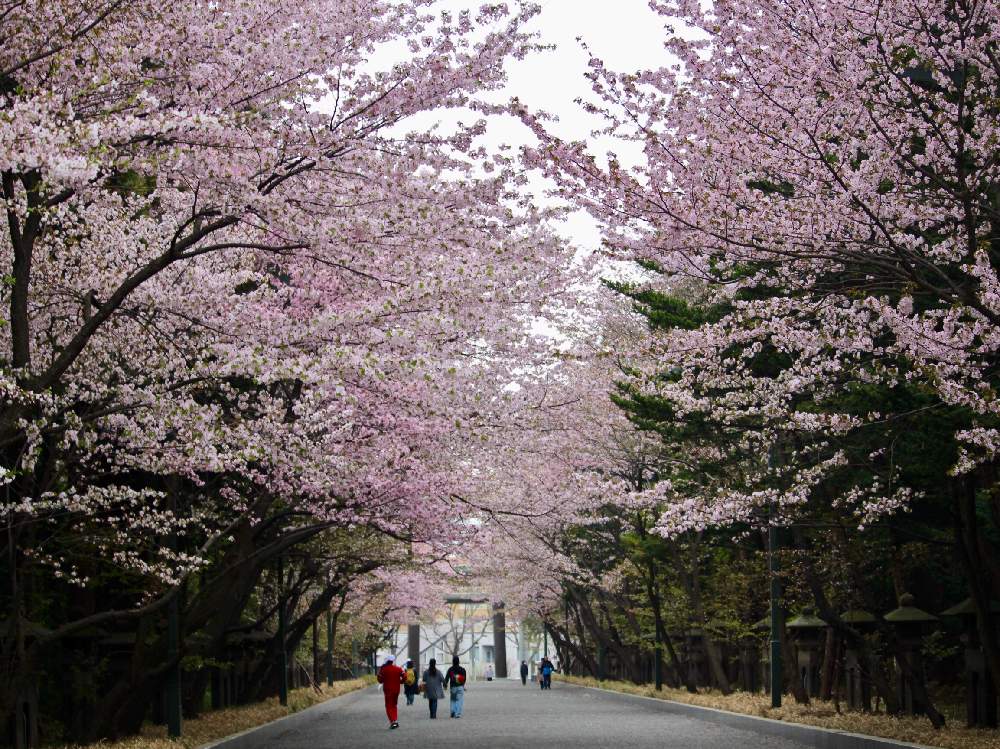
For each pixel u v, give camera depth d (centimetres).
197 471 2059
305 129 1298
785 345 1433
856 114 1341
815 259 1427
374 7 1361
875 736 1770
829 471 1711
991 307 1156
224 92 1277
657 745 2033
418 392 1686
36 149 861
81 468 1723
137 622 2256
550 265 1619
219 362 1230
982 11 1332
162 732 2078
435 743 2181
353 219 1285
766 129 1360
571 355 1738
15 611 1500
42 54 1161
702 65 1391
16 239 1227
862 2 1315
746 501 1698
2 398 1216
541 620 6925
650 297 2030
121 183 1602
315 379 1172
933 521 2117
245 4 1290
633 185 1359
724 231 1379
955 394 1162
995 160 1382
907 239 1339
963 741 1589
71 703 2048
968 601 1873
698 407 1694
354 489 1980
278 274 2033
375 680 7200
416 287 1298
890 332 1570
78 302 1579
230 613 2158
